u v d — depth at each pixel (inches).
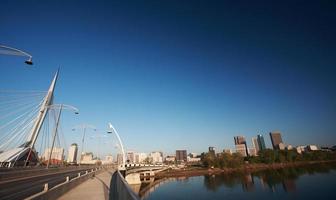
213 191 3230.8
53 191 581.6
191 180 4618.6
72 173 1771.7
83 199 602.9
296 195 2704.2
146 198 2896.2
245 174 5177.2
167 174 5698.8
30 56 940.0
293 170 5378.9
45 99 3068.4
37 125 2965.1
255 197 2731.3
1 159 2298.2
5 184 938.7
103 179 1247.5
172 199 2790.4
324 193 2689.5
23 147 2778.1
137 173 3435.0
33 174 1550.2
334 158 7608.3
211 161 6481.3
